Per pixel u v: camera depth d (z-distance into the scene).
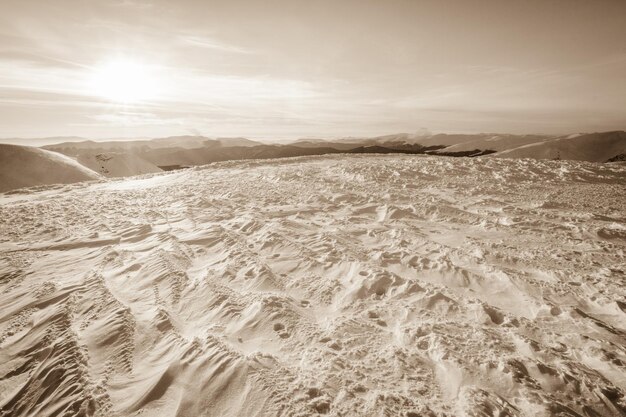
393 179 16.77
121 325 4.50
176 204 12.48
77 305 5.19
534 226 9.38
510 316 4.75
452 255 7.15
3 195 16.45
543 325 4.56
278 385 3.32
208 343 4.02
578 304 5.13
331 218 10.50
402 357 3.85
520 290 5.57
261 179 17.81
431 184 15.62
